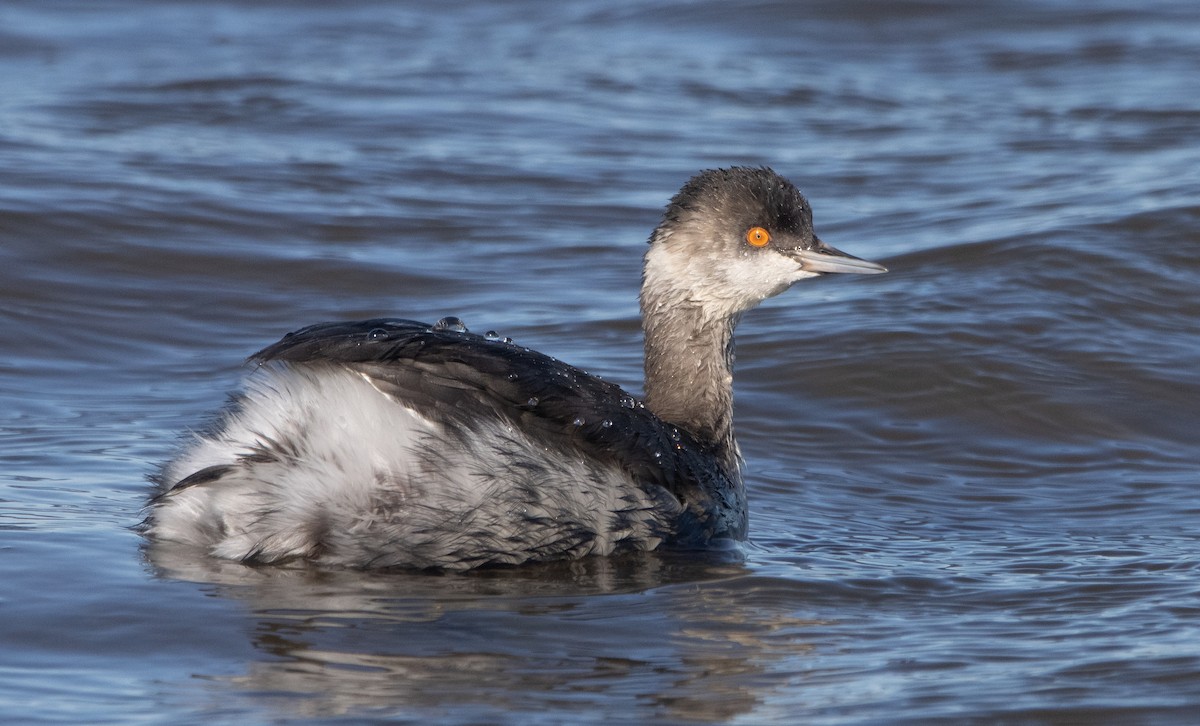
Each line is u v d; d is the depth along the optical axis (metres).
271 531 9.48
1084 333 15.51
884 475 12.77
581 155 22.44
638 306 16.66
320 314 16.28
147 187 19.17
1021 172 21.45
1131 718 7.56
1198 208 18.36
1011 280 16.75
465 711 7.57
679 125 24.34
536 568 9.94
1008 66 28.89
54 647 8.26
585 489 9.95
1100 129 23.84
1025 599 9.44
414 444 9.42
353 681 7.93
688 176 21.53
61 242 17.17
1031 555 10.48
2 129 21.66
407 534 9.51
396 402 9.48
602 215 19.81
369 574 9.60
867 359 14.92
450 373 9.71
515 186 20.88
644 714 7.60
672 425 11.20
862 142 23.62
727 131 24.05
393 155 21.94
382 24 32.59
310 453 9.43
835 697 7.84
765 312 16.56
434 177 21.02
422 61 28.59
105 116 23.17
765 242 11.77
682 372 11.77
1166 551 10.53
